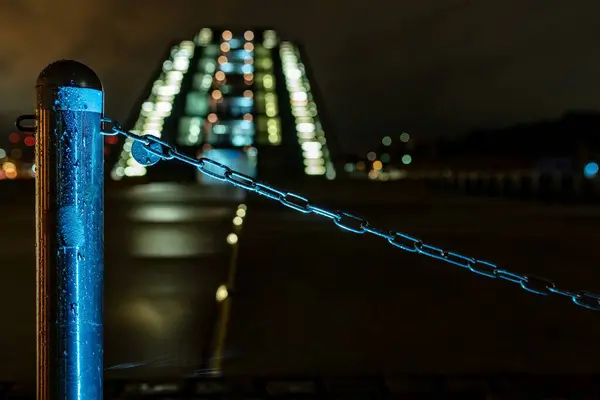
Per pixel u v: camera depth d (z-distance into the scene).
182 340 9.20
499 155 119.25
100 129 3.39
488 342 9.16
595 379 7.14
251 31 128.50
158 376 7.31
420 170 135.50
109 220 28.08
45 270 3.29
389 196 53.94
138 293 12.58
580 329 9.94
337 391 6.68
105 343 9.02
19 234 23.33
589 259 18.00
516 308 11.41
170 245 19.91
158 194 49.09
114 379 6.91
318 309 11.21
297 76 115.62
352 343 9.05
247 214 31.64
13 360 8.09
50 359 3.29
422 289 13.14
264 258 17.27
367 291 12.89
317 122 104.25
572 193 48.06
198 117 102.56
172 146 3.67
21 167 91.44
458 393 6.68
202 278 14.25
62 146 3.28
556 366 7.99
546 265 16.88
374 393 6.63
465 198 51.53
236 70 116.00
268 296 12.30
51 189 3.29
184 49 121.44
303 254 18.11
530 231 25.55
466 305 11.65
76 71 3.29
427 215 33.62
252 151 92.69
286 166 93.81
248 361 8.10
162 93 107.88
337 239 21.70
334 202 44.25
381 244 20.48
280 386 6.86
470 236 23.62
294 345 8.91
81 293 3.29
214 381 6.97
